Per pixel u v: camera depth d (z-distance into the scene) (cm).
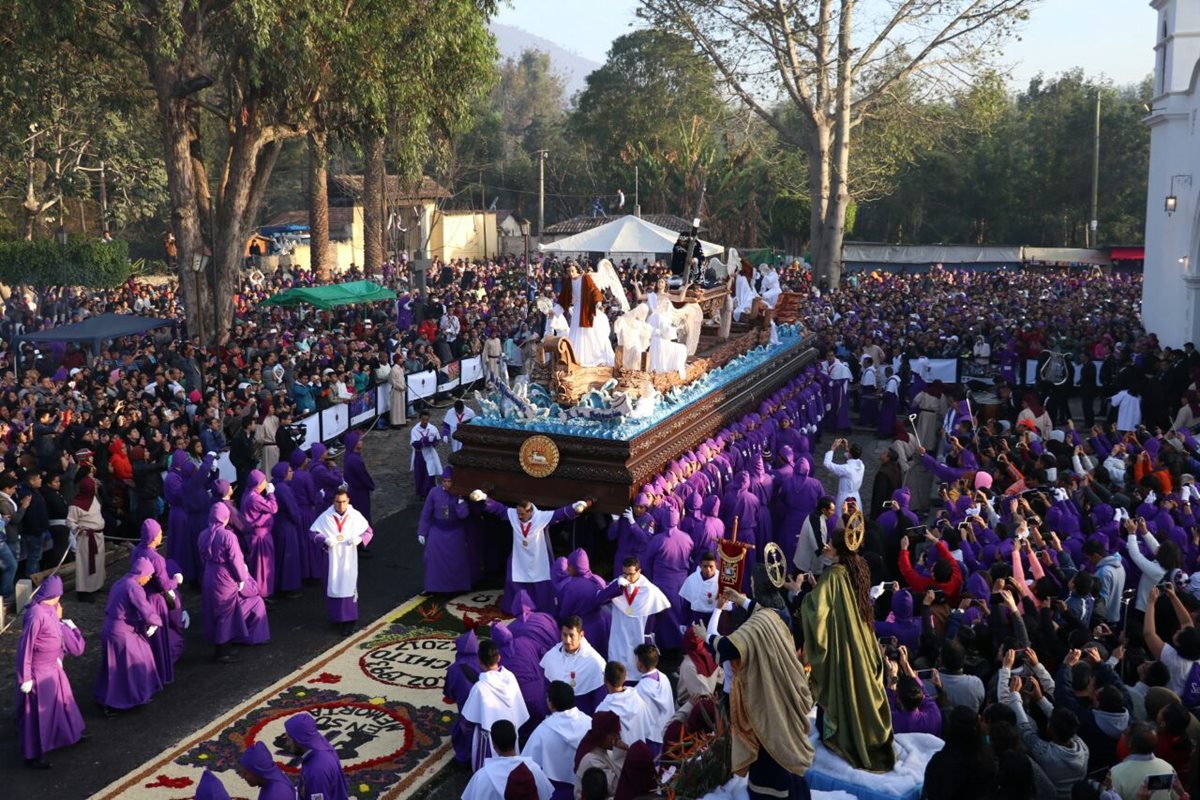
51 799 918
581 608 1071
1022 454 1495
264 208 7925
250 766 714
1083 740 777
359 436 1580
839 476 1570
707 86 4812
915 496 1750
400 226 5775
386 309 3878
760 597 798
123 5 2286
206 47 2647
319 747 750
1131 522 1116
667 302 1633
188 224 2795
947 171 7656
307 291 3145
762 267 2562
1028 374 2672
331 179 6450
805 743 637
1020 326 3023
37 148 5222
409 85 2639
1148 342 2569
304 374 2275
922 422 2125
